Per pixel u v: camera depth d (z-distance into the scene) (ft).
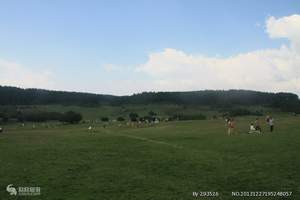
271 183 95.81
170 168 113.50
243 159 123.54
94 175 106.11
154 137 205.36
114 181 100.01
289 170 106.83
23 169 113.29
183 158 127.34
